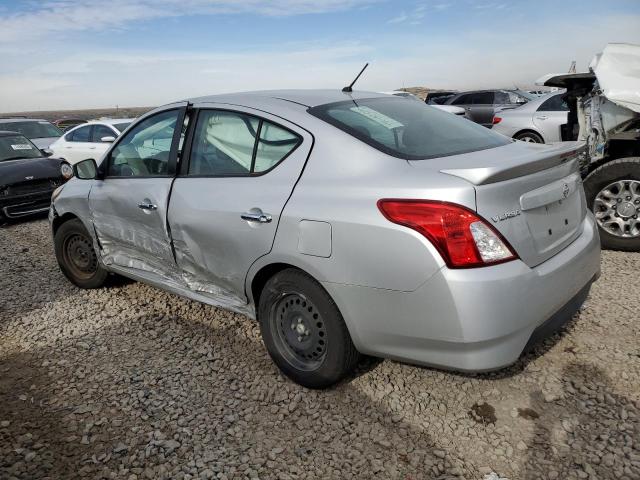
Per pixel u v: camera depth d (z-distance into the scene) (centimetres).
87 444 253
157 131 360
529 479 215
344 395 279
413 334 235
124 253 394
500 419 252
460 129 313
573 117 550
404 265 228
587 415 250
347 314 252
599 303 362
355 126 279
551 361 295
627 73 470
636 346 304
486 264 220
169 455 242
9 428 268
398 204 231
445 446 237
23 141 898
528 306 228
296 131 283
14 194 766
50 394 298
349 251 242
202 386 298
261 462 235
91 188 408
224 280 311
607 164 464
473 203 221
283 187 276
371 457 233
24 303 438
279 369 305
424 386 282
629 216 462
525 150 278
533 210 243
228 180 305
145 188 354
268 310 290
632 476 212
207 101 336
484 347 222
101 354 342
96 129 1106
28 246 637
